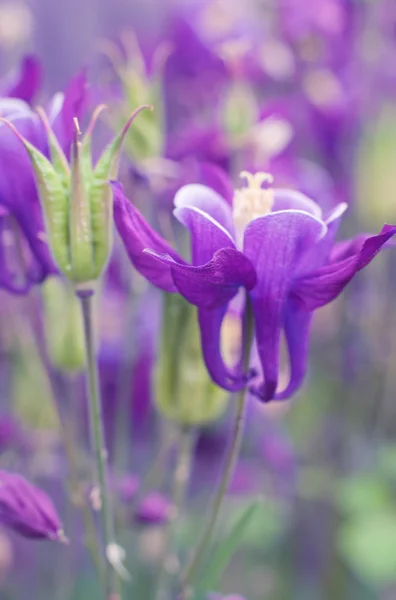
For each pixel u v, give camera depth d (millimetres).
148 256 409
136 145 493
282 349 592
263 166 532
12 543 665
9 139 435
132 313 522
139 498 489
